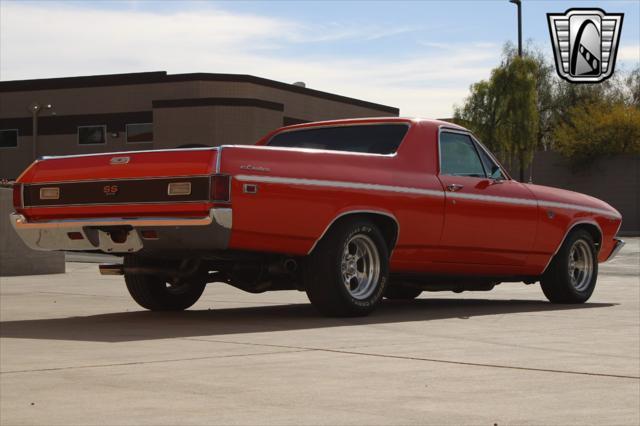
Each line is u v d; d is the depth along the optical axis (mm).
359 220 9477
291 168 8883
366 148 10469
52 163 9352
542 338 8078
